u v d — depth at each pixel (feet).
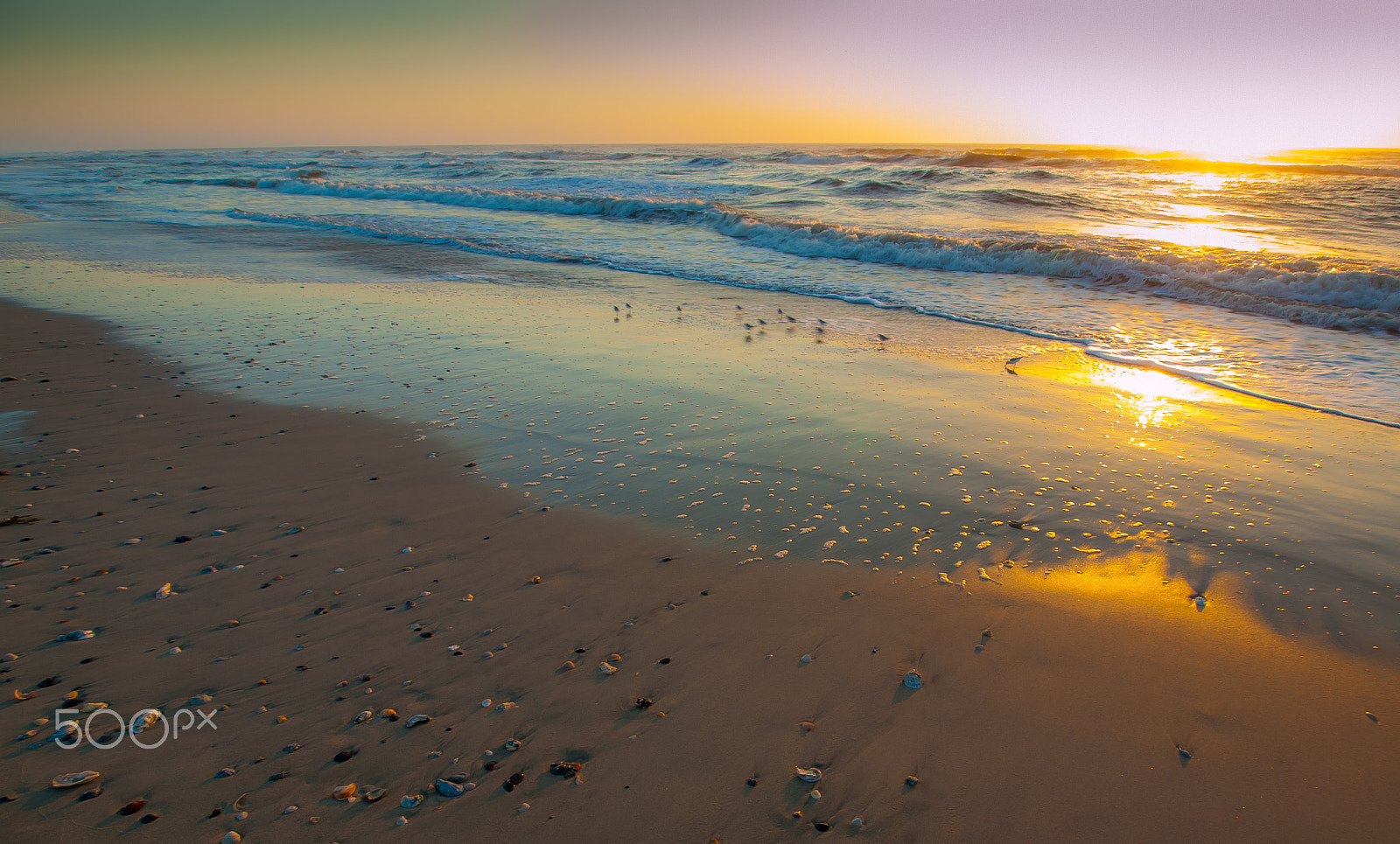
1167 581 10.87
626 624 9.90
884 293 33.19
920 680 8.79
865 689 8.64
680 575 11.09
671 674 8.91
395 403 18.35
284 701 8.36
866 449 15.64
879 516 12.82
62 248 43.62
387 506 13.23
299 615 9.99
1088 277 35.78
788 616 10.06
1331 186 69.77
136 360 21.61
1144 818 6.99
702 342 24.32
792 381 20.17
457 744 7.80
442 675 8.86
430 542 12.02
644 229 55.11
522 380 20.07
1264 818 6.98
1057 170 94.58
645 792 7.25
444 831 6.79
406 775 7.40
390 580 10.91
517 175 110.83
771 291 33.65
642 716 8.23
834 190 79.56
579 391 19.22
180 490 13.73
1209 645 9.42
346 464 14.97
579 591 10.67
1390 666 8.98
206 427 16.85
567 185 92.73
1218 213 56.08
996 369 21.66
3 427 16.71
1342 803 7.11
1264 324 27.27
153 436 16.28
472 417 17.48
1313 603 10.27
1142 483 14.08
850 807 7.09
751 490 13.83
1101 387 19.97
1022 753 7.72
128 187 96.99
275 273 36.73
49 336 24.04
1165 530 12.32
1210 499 13.41
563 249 45.78
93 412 17.67
